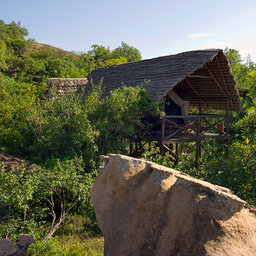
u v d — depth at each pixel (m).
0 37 59.19
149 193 2.81
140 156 12.37
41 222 7.41
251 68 29.33
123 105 9.80
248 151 6.44
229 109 14.89
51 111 11.28
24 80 36.31
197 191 2.48
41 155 10.45
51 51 53.38
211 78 12.49
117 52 54.78
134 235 2.80
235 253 2.12
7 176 6.38
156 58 12.95
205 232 2.27
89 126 9.27
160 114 10.32
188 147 15.65
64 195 7.66
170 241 2.45
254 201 5.65
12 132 11.34
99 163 9.20
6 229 6.09
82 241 6.62
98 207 3.37
